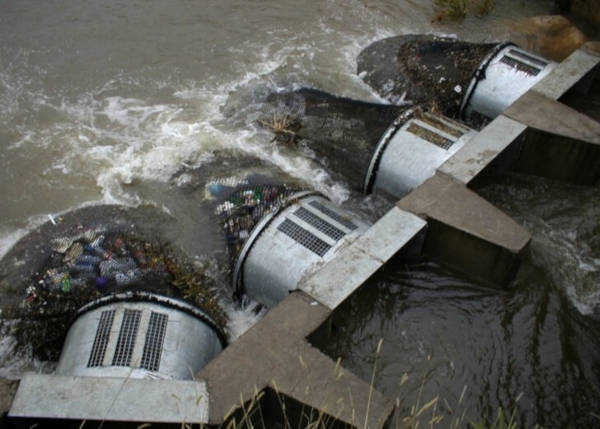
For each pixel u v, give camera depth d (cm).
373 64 1226
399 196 890
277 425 570
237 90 1183
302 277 697
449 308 701
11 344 775
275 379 548
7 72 1217
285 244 725
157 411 516
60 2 1417
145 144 1067
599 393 637
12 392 516
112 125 1111
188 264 833
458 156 810
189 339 649
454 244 719
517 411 614
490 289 725
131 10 1398
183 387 536
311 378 550
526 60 1029
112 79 1212
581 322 703
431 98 1103
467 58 1108
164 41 1310
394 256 722
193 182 974
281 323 601
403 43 1233
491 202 841
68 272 826
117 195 973
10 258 866
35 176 1012
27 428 509
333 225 737
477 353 661
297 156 1020
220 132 1084
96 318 645
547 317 704
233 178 967
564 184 882
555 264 764
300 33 1348
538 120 867
